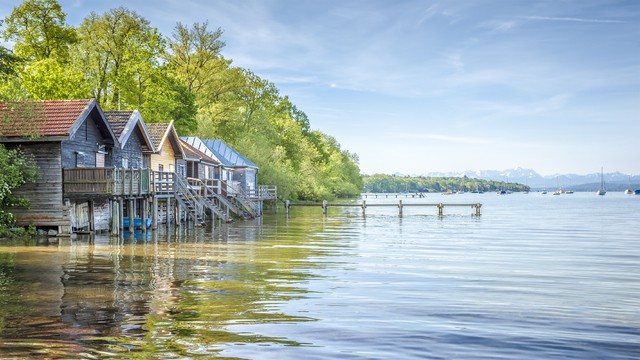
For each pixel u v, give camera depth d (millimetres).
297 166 110062
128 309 12719
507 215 69000
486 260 22844
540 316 12633
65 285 15617
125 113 37250
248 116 97562
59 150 28703
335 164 157000
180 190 40719
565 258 23812
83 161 31344
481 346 10227
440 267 20484
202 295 14484
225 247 26328
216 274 17984
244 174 67000
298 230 38844
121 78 59281
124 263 20094
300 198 108312
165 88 66000
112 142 34406
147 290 15055
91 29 59031
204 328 11156
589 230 42062
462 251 26172
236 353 9586
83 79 55562
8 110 28938
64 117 29016
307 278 17484
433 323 11828
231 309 12883
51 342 10047
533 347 10219
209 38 81812
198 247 26016
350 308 13172
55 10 57000
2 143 28484
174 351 9633
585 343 10516
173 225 40750
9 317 11867
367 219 55812
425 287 16156
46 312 12336
